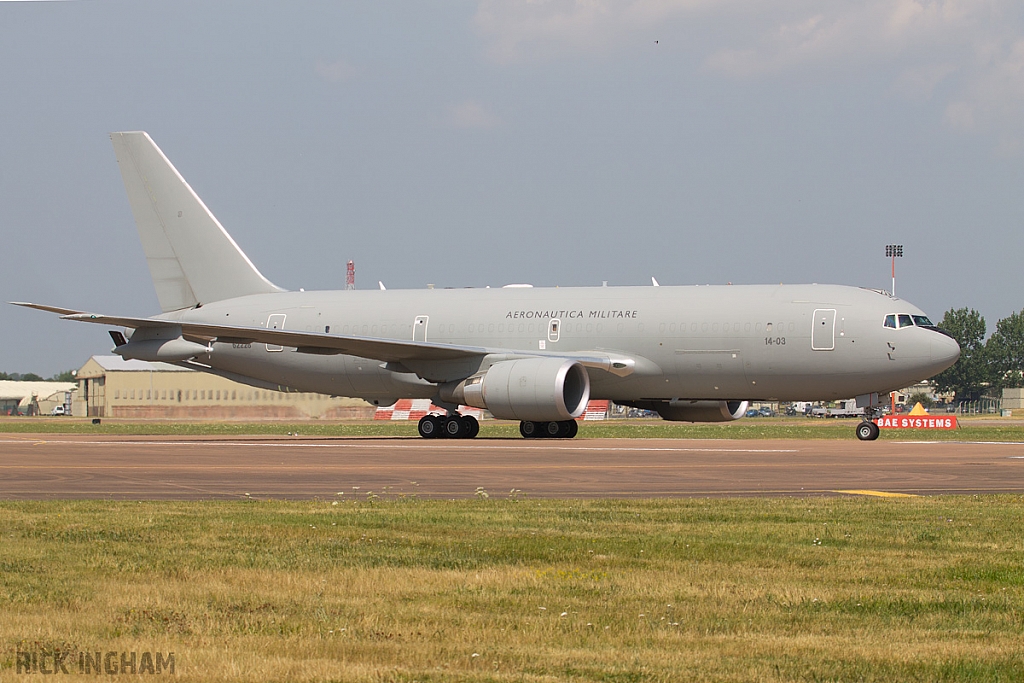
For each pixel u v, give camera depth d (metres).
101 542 38.00
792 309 106.12
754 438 122.19
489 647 24.78
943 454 87.88
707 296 110.31
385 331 121.00
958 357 102.81
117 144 132.25
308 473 69.56
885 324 103.56
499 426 171.38
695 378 109.44
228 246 130.50
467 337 117.50
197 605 28.47
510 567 33.81
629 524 43.06
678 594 30.16
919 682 22.52
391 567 33.66
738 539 39.19
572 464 76.69
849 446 100.75
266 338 109.06
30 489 59.22
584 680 22.45
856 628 26.66
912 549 37.28
